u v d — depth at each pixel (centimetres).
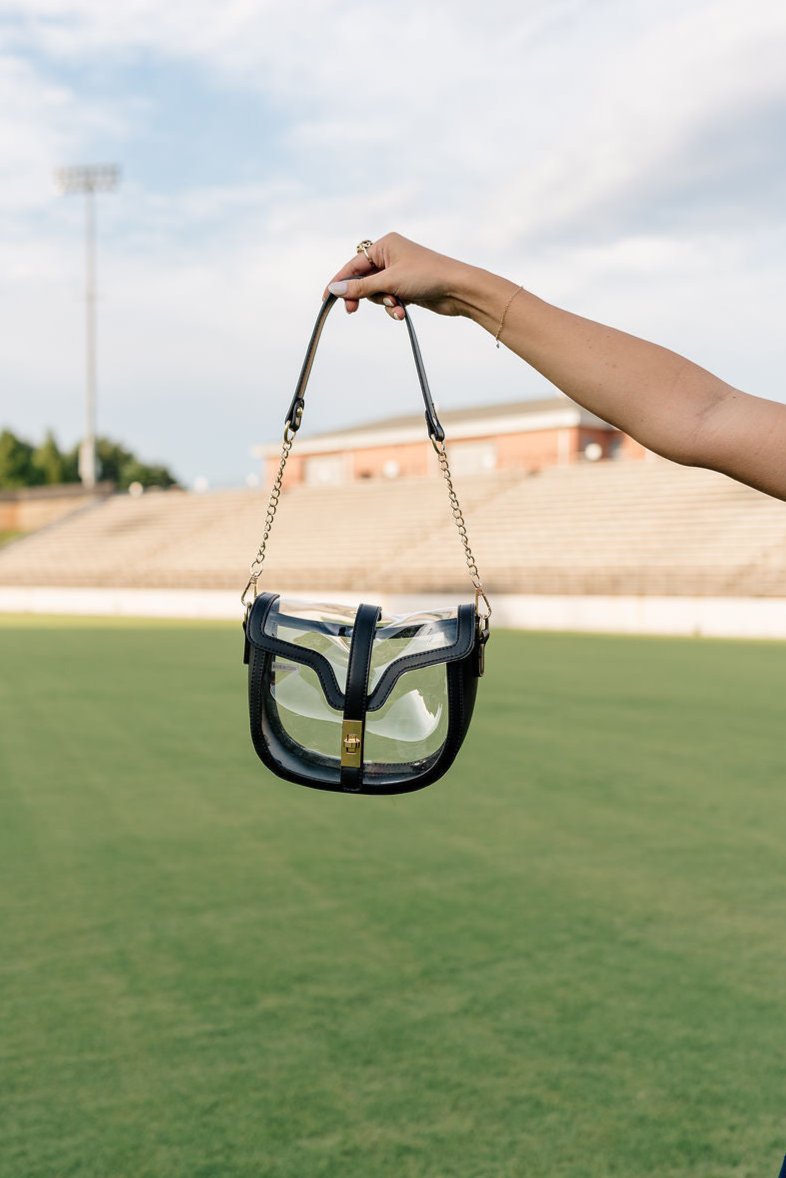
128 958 370
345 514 3391
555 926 402
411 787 118
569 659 1527
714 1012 322
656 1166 239
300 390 132
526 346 101
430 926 402
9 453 7206
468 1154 245
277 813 596
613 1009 325
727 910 420
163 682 1268
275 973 356
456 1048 299
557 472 3052
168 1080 282
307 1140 252
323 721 118
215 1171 239
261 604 122
